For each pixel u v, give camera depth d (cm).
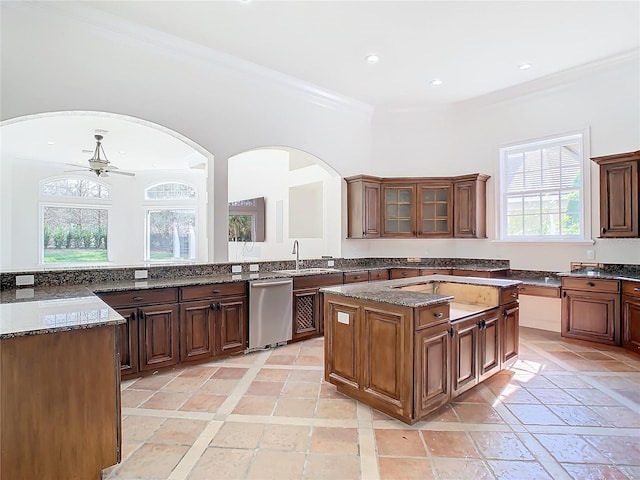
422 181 562
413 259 597
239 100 439
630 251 422
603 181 423
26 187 766
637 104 420
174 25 352
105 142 652
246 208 823
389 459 209
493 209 544
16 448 176
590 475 194
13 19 303
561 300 434
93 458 192
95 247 861
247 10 328
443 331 258
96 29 338
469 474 195
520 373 335
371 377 265
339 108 549
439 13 334
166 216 927
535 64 437
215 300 369
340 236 564
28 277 317
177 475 196
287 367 356
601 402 278
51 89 320
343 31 363
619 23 351
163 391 300
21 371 176
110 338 198
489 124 548
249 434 236
